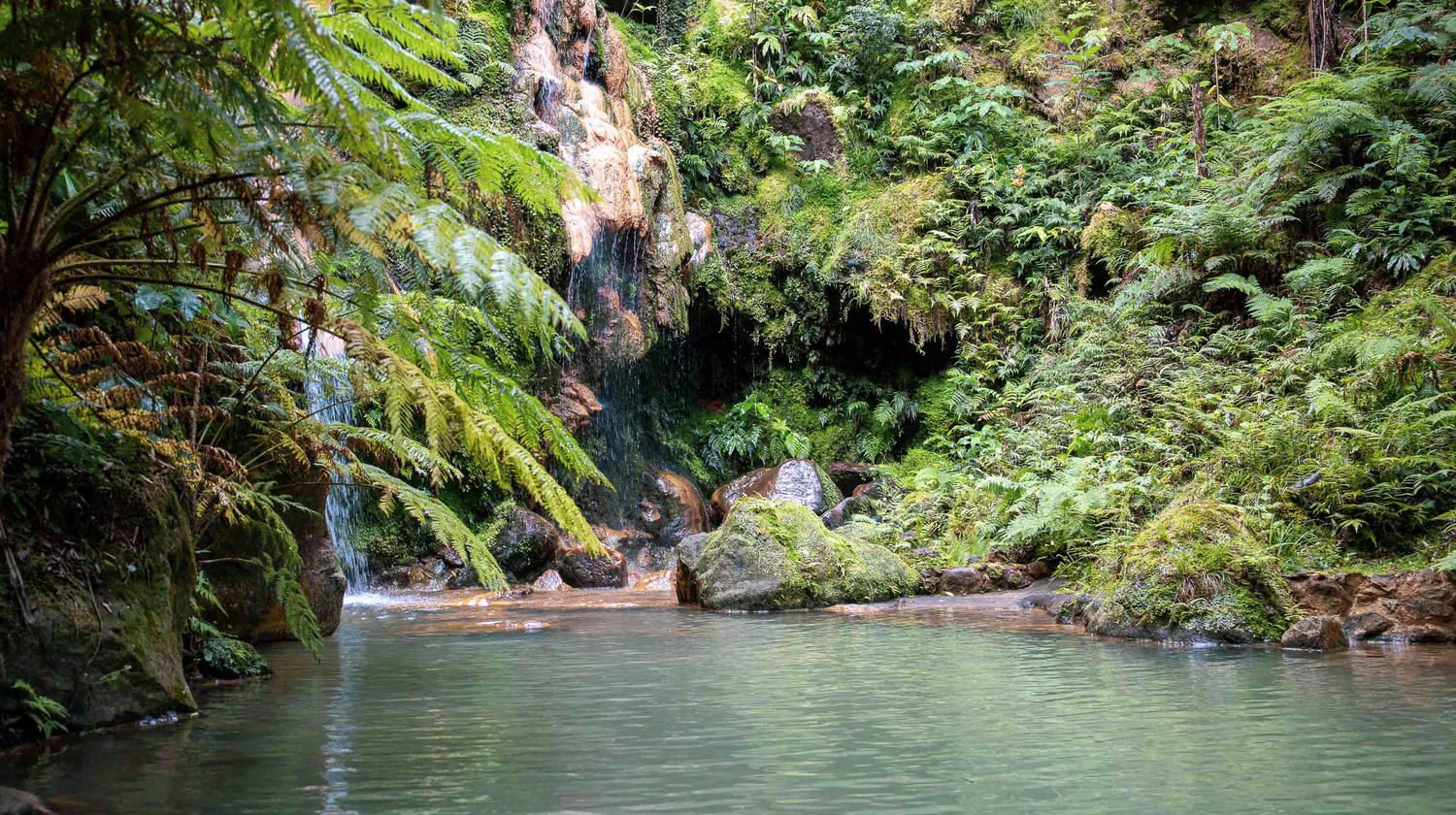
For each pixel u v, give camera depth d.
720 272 17.19
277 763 3.21
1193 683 4.73
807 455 16.94
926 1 19.94
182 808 2.68
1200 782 2.91
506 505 12.64
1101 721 3.84
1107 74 18.78
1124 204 16.91
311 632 5.15
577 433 13.96
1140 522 9.55
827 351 17.97
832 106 18.58
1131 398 12.58
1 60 3.17
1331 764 3.12
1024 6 19.80
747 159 18.44
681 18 19.56
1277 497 8.83
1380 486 8.35
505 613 8.69
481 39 13.64
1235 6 18.98
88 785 2.92
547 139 13.52
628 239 14.89
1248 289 13.02
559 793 2.84
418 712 4.08
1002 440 14.33
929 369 17.88
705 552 9.60
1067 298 16.05
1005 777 2.99
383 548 12.09
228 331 5.13
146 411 4.29
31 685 3.52
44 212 3.22
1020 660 5.58
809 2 19.50
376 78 3.52
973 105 18.09
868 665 5.42
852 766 3.13
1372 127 13.10
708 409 18.12
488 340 5.08
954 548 11.12
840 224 17.78
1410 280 11.58
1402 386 9.54
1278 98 15.32
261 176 3.24
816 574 9.17
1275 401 10.48
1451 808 2.62
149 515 4.11
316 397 6.81
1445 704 4.10
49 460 3.77
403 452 5.33
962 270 17.17
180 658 4.21
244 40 3.33
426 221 2.99
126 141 3.55
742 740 3.53
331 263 4.46
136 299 4.23
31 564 3.59
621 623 7.79
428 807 2.69
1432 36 13.81
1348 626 6.42
